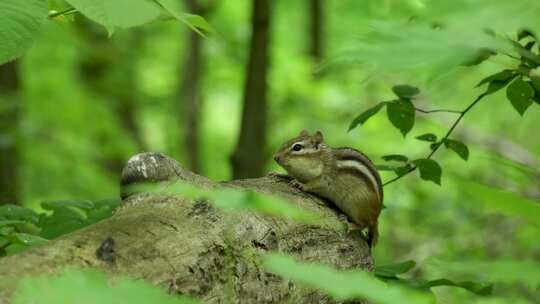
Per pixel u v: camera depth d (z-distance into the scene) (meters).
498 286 10.15
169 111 33.50
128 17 3.36
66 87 25.77
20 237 6.18
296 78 23.20
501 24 1.99
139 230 4.59
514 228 17.12
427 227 18.86
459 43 2.22
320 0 25.36
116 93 27.98
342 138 22.75
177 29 31.92
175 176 5.70
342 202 8.02
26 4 3.81
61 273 3.85
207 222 5.07
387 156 8.72
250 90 16.58
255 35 16.64
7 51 3.73
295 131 23.44
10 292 3.40
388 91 23.41
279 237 5.80
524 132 20.19
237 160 16.42
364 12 23.77
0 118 16.58
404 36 2.30
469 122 21.69
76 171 23.53
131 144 25.14
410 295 2.27
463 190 2.68
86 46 26.16
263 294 5.23
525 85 7.05
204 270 4.70
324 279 2.11
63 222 7.31
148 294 1.91
